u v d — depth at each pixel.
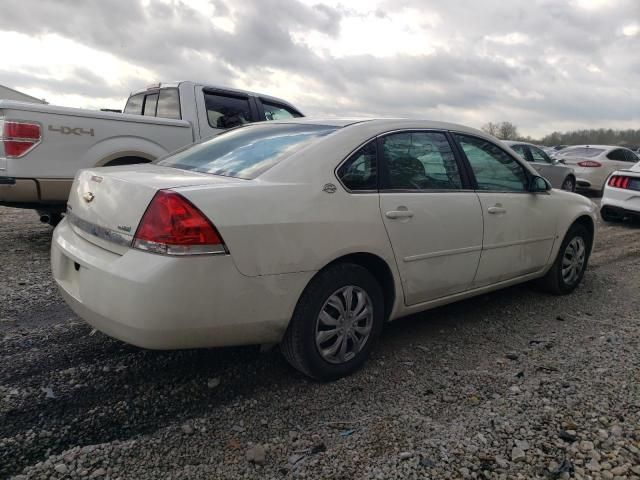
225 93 7.08
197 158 3.41
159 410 2.66
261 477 2.19
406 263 3.26
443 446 2.42
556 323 4.10
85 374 2.98
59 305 4.08
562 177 12.80
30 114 5.12
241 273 2.53
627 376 3.15
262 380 3.02
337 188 2.95
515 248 4.11
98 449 2.31
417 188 3.40
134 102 7.75
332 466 2.27
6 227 7.25
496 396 2.89
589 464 2.30
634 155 15.19
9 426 2.45
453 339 3.73
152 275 2.36
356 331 3.09
